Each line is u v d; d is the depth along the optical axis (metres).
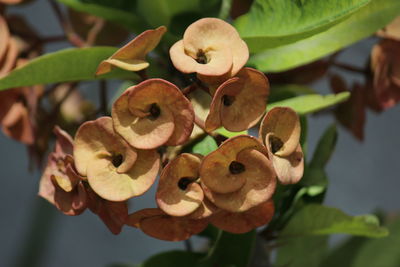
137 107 0.48
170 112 0.48
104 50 0.53
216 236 0.57
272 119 0.49
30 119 0.58
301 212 0.56
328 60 0.60
